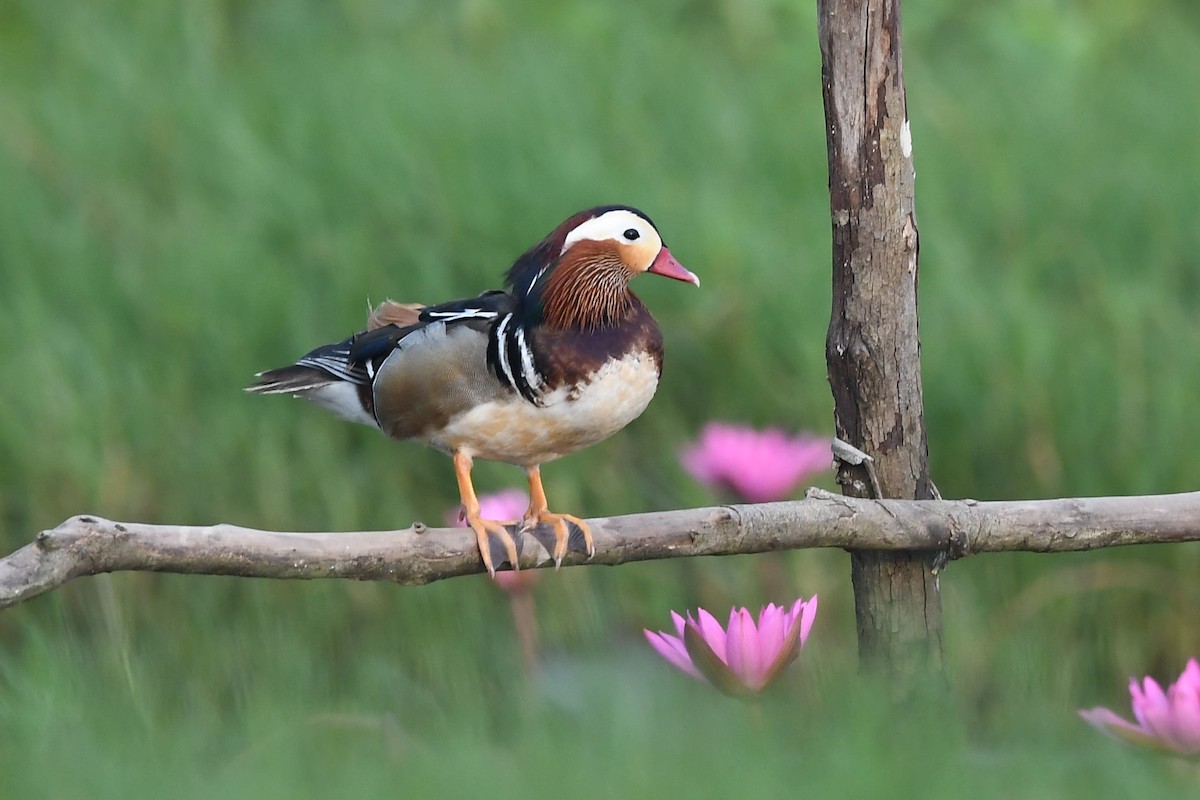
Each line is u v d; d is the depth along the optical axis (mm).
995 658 8789
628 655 9211
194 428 11383
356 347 7918
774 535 6340
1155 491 10750
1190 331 11766
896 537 6453
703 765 4836
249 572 5766
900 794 4762
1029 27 15625
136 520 11000
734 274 12094
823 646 9562
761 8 16797
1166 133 14164
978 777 4973
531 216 12531
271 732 5832
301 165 13328
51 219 13070
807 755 4969
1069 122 14305
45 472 11000
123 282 12320
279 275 12234
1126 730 4859
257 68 15703
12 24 17078
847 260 6727
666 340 11766
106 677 7938
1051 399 11203
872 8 6535
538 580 10148
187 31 16359
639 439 11570
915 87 14766
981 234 13023
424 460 11234
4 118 14297
